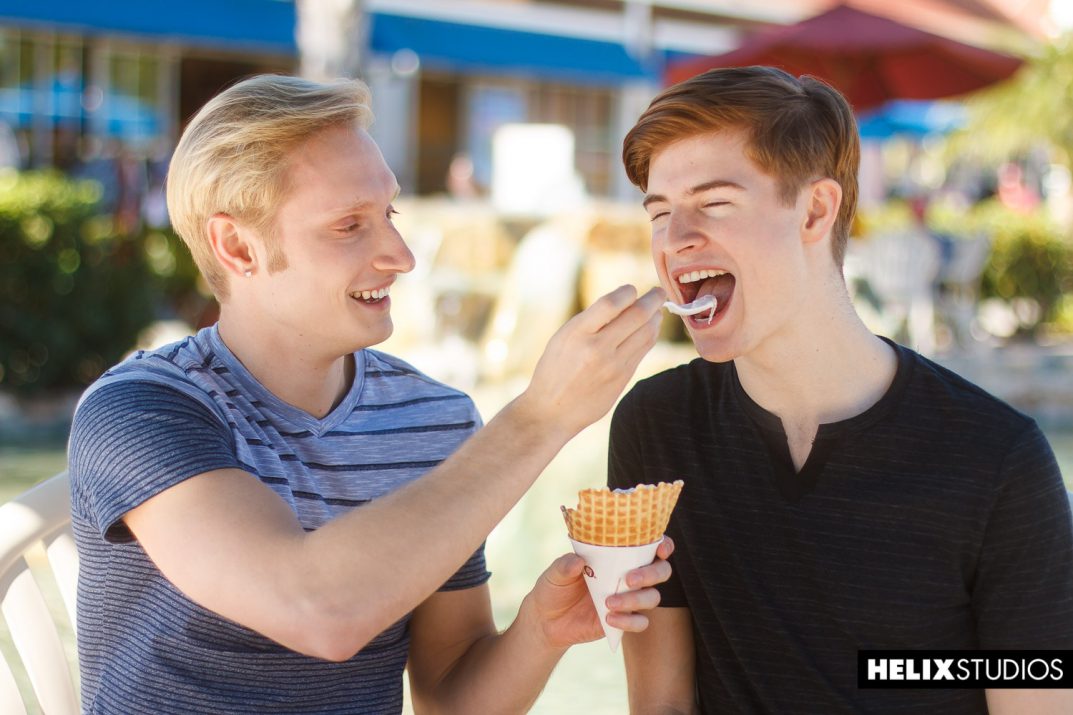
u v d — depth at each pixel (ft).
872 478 5.78
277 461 6.09
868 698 5.77
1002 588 5.61
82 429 5.73
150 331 26.37
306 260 6.04
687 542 6.15
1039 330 39.91
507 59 38.29
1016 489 5.57
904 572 5.71
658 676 6.30
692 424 6.24
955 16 38.37
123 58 43.68
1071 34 37.58
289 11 33.55
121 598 5.99
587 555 5.43
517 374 29.68
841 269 5.94
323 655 4.91
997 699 5.67
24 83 42.24
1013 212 41.01
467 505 5.00
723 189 5.62
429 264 31.60
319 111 5.98
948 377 5.92
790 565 5.90
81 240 25.16
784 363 5.87
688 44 45.34
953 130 42.52
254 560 5.02
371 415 6.63
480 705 6.47
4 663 6.54
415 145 49.47
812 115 5.70
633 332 5.05
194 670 5.89
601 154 52.54
